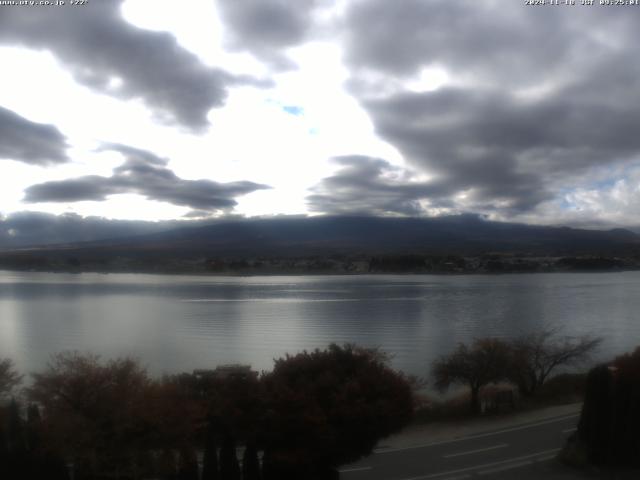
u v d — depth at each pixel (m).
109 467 16.39
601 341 54.72
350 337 70.75
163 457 16.81
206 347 63.91
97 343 68.06
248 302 124.00
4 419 17.44
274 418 17.09
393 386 19.09
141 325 86.12
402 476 19.73
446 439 24.25
